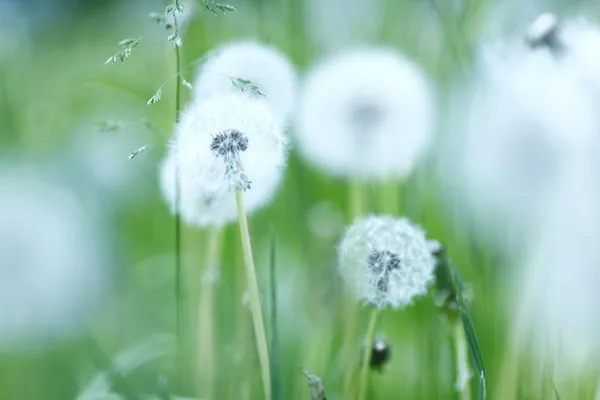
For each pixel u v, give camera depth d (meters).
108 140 1.42
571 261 0.93
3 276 1.04
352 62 1.06
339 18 1.32
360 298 0.89
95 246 1.17
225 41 1.13
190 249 1.10
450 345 0.99
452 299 0.92
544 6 1.14
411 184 1.11
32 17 1.94
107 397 1.01
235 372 1.01
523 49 0.98
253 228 1.14
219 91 0.93
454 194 1.08
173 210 0.94
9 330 1.07
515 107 0.96
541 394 0.94
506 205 0.98
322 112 1.04
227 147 0.85
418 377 1.02
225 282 1.11
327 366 1.03
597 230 0.92
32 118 1.44
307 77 1.13
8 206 1.04
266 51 0.96
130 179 1.41
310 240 1.13
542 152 0.95
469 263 1.05
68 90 1.52
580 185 0.93
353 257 0.88
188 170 0.85
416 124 1.04
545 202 0.94
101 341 1.14
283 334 1.13
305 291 1.06
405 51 1.25
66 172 1.36
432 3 1.16
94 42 1.95
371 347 0.92
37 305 1.05
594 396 0.93
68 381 1.10
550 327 0.93
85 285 1.12
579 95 0.95
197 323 1.09
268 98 0.95
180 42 0.86
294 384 1.05
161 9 1.49
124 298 1.23
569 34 0.98
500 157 0.96
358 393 0.93
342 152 1.04
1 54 1.59
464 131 1.07
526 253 0.99
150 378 1.09
